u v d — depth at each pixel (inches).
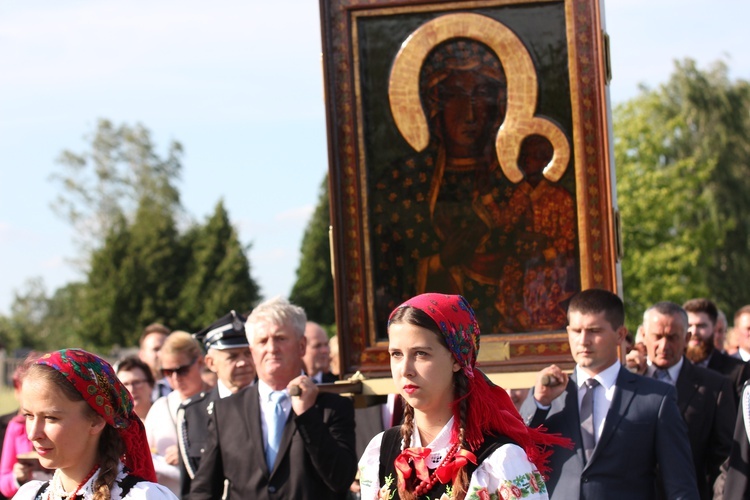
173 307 2379.4
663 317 320.2
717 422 310.2
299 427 260.4
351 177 289.6
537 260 283.4
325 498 266.4
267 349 274.4
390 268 289.9
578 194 279.3
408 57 286.0
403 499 169.5
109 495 172.9
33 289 3742.6
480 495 164.7
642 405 252.5
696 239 1836.9
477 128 285.4
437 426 172.1
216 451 275.6
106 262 2420.0
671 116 1989.4
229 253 2351.1
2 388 1642.5
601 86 276.8
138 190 2677.2
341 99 289.1
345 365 289.3
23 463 314.3
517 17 282.4
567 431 256.1
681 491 244.7
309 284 2250.2
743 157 1958.7
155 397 453.1
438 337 168.6
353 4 287.9
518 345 282.8
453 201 287.7
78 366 174.2
